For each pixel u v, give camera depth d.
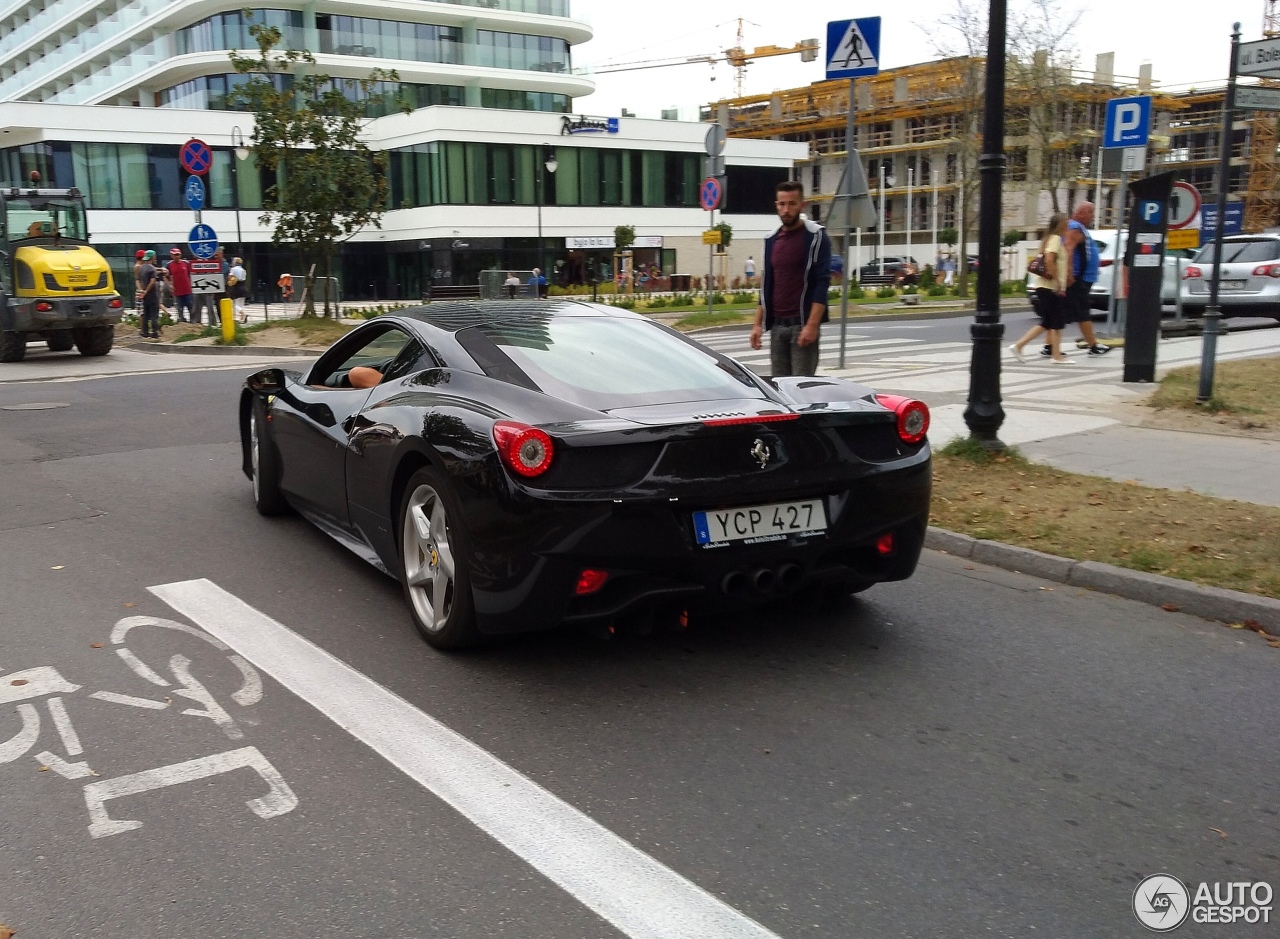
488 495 3.82
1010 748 3.53
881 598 5.12
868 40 10.36
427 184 47.41
